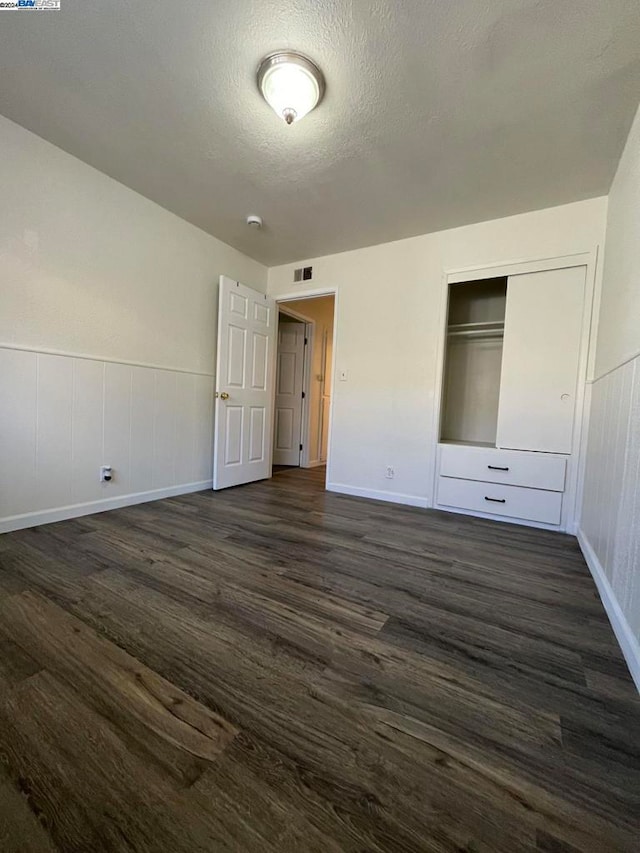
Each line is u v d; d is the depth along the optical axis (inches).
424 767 32.9
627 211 73.9
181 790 30.2
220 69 63.9
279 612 57.4
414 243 125.0
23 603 56.8
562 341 103.3
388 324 130.4
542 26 54.3
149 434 114.7
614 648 51.7
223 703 39.4
